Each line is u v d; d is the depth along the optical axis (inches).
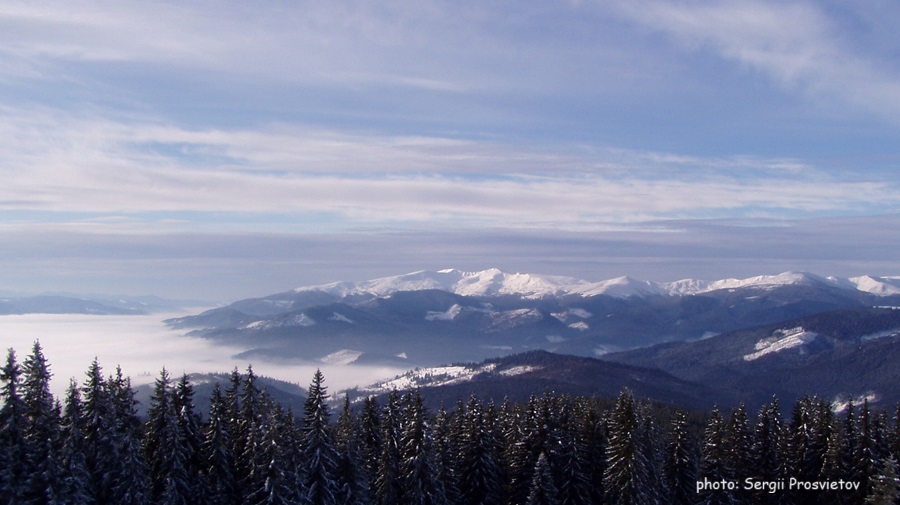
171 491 2169.0
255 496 2234.3
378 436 3006.9
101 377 2208.4
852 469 3314.5
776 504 3400.6
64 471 1937.7
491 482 2979.8
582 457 3073.3
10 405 1907.0
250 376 2551.7
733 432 3481.8
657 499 2847.0
